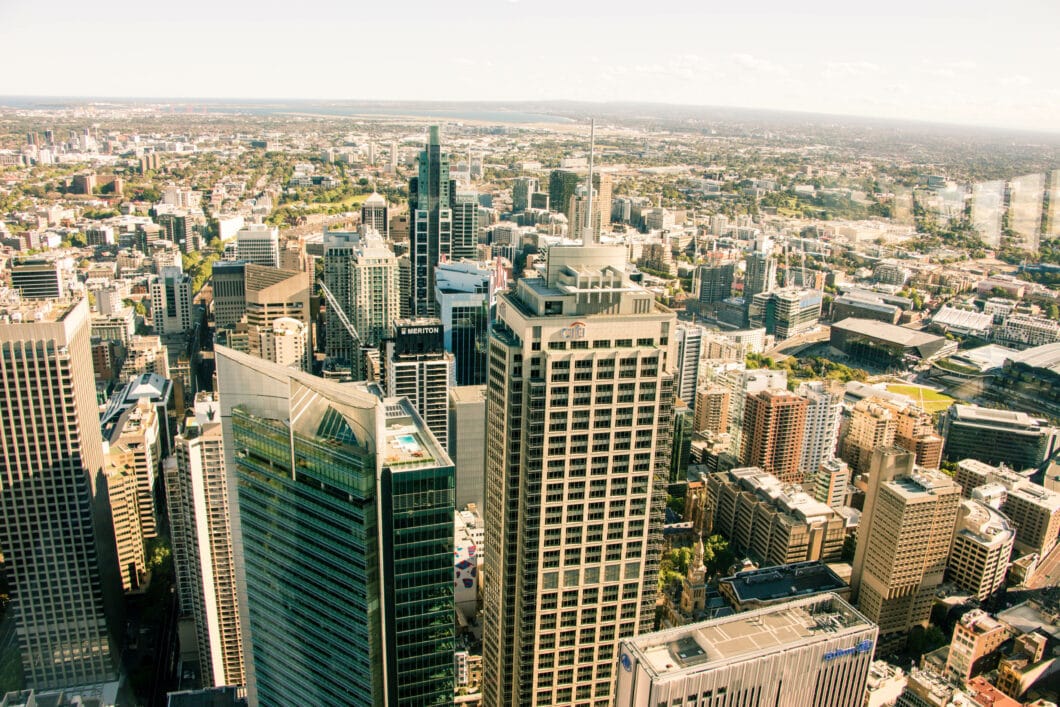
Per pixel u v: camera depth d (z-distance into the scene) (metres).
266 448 186.00
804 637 173.00
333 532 180.12
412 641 191.75
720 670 164.12
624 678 170.00
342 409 170.88
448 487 179.38
